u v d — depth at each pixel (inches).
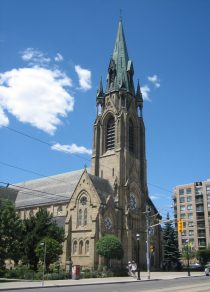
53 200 3708.2
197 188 6097.4
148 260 2261.3
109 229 3134.8
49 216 2677.2
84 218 3127.5
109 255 2728.8
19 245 2180.1
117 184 3442.4
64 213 3481.8
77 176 3836.1
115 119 3772.1
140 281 1895.9
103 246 2755.9
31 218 2568.9
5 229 2065.7
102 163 3678.6
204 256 4832.7
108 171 3587.6
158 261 3663.9
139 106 4133.9
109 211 3179.1
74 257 3038.9
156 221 3757.4
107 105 3934.5
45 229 2522.1
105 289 1262.3
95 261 2891.2
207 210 5895.7
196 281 1808.6
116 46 4249.5
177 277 2263.8
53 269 2475.4
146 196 3759.8
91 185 3186.5
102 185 3368.6
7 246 2070.6
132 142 3875.5
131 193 3558.1
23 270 2175.2
